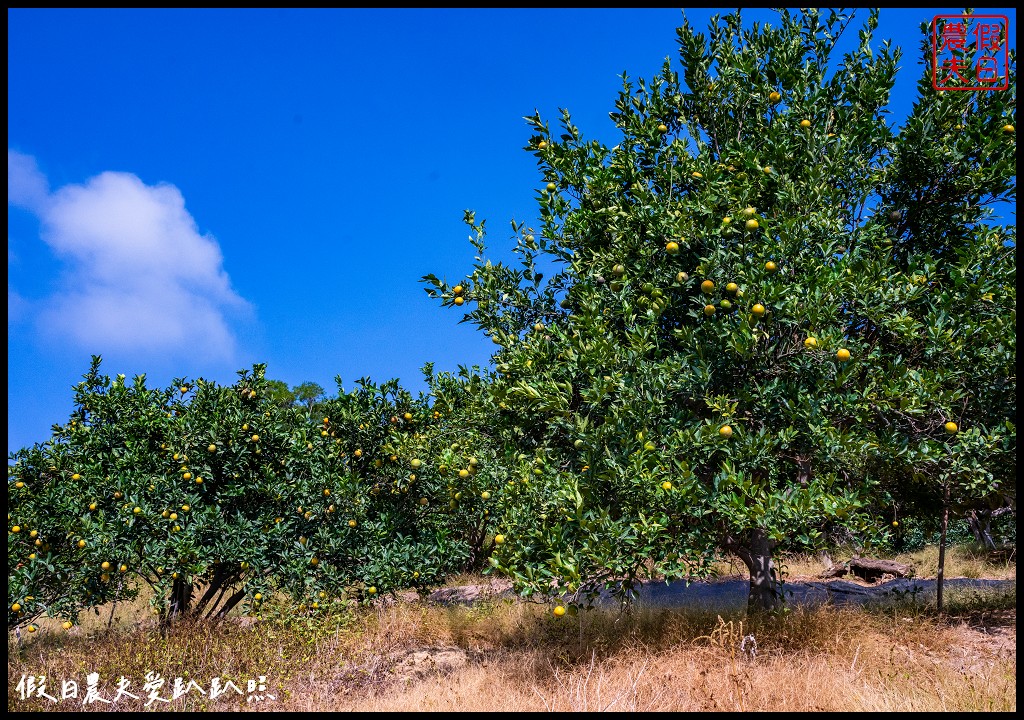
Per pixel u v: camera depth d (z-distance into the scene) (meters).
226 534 9.02
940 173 7.48
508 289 7.80
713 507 6.02
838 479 7.03
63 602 8.40
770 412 6.43
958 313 6.64
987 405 6.53
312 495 9.55
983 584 10.95
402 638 8.62
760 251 6.54
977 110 7.49
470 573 13.80
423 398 10.16
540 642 8.09
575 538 6.34
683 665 6.11
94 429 10.25
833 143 7.32
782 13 8.06
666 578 6.14
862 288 6.23
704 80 8.01
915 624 7.34
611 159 7.67
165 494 9.09
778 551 7.61
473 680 6.43
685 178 7.35
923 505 8.74
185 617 8.68
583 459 6.54
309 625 8.14
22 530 8.72
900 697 5.17
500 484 7.71
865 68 7.93
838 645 6.43
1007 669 5.67
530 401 6.79
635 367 6.49
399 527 9.82
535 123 7.66
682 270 6.96
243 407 10.34
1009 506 7.96
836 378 6.04
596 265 7.17
